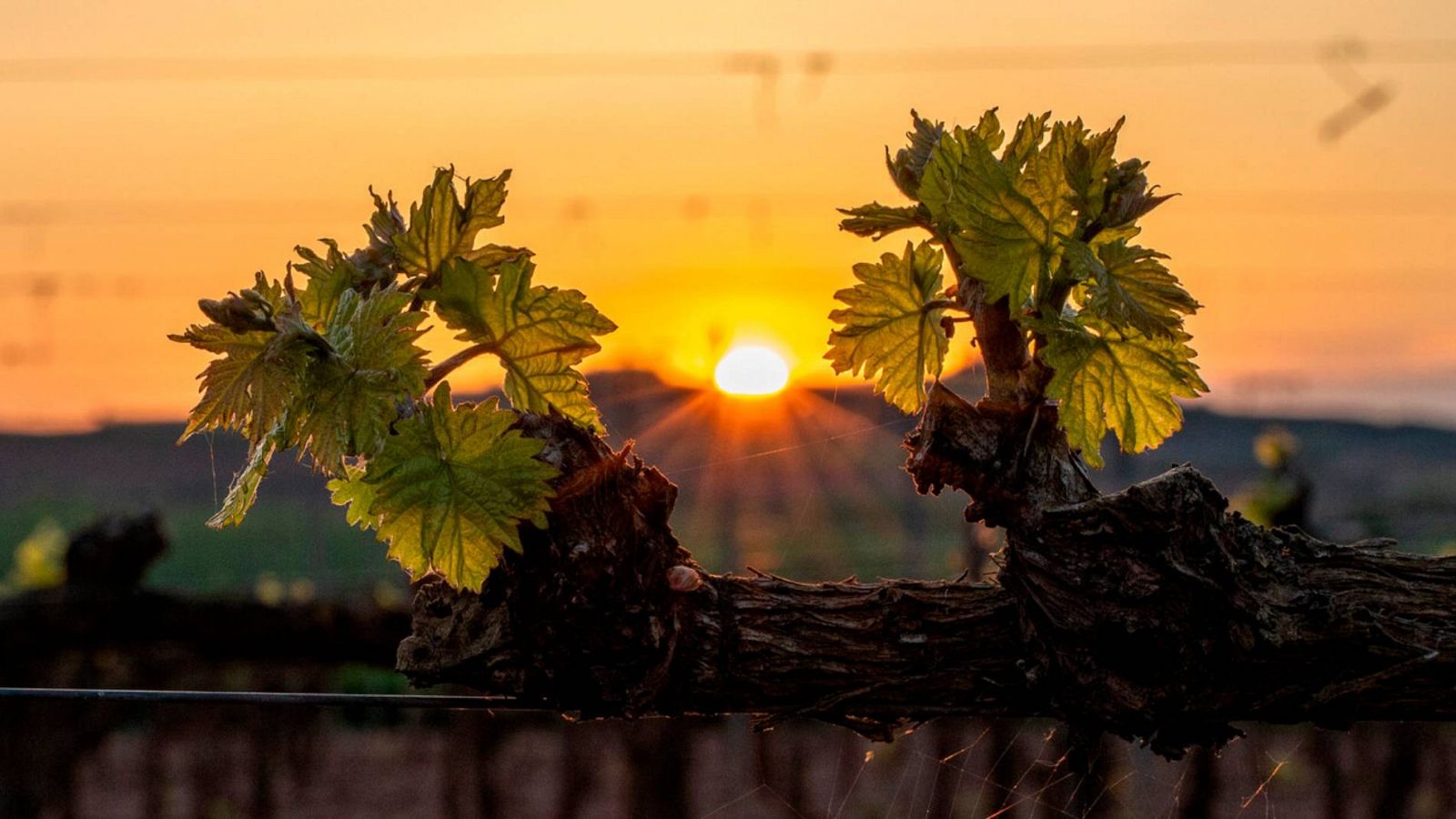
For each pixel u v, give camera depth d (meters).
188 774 3.97
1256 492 2.29
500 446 0.75
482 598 0.79
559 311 0.78
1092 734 0.80
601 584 0.78
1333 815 3.21
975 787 2.94
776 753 3.48
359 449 0.74
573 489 0.78
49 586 2.64
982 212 0.76
